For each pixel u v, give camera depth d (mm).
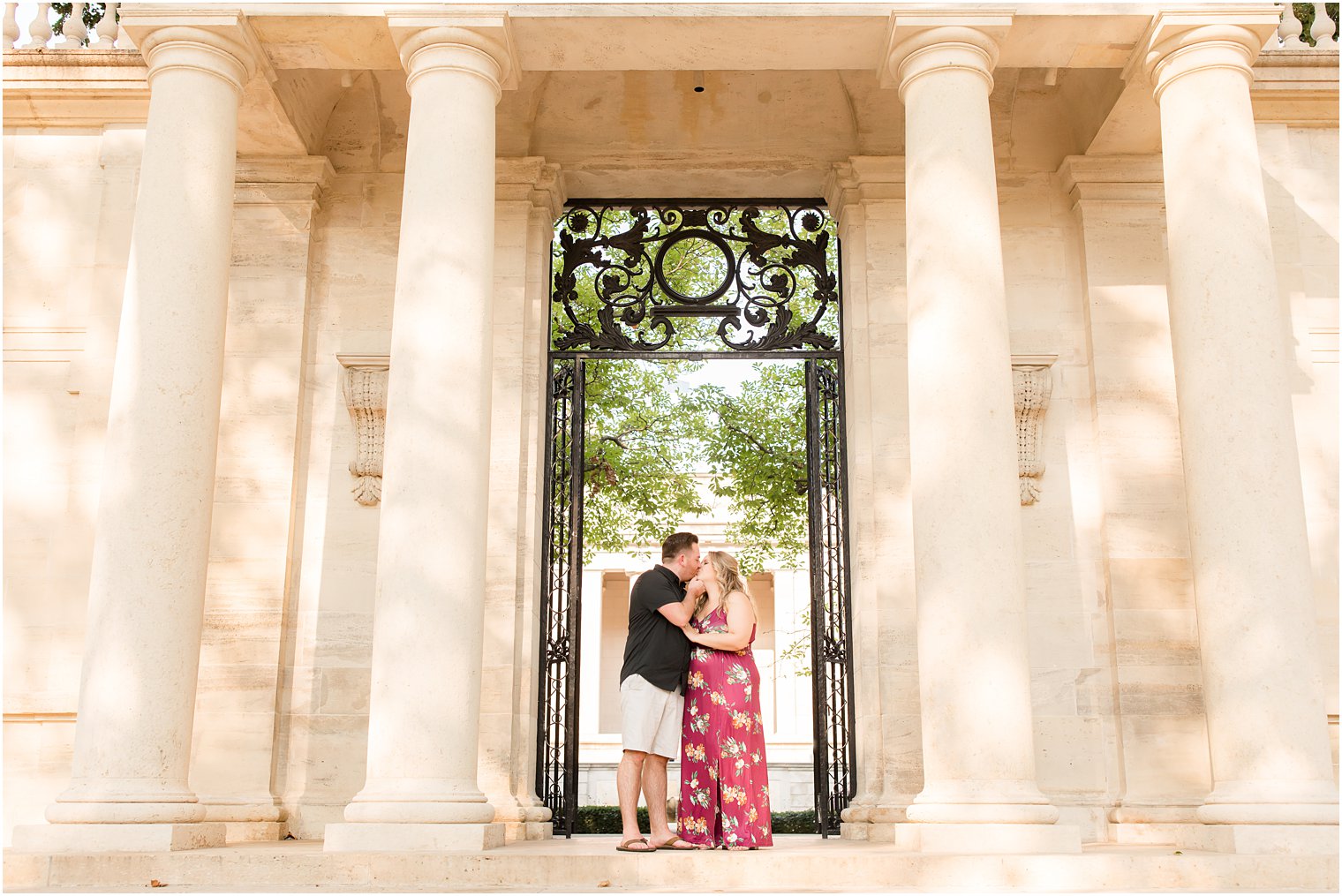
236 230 19797
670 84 21047
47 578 18656
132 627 14281
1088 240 19812
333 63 17031
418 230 15094
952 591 13906
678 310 21484
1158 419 19141
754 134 21016
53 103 20109
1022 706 13688
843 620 20062
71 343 19531
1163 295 19594
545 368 20438
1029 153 20547
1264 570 14250
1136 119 18891
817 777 19594
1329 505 18719
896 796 17844
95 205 19984
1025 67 19516
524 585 18781
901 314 19719
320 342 19766
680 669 14672
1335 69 19703
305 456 19312
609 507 32750
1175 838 17422
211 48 16062
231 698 18109
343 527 19047
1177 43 16016
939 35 15609
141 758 14016
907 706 18188
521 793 18109
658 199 21969
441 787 13398
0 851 13195
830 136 21000
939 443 14359
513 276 19766
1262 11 15812
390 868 12500
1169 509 18812
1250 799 13648
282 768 18188
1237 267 15102
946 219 14977
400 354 14742
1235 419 14703
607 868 12438
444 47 15773
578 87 21031
